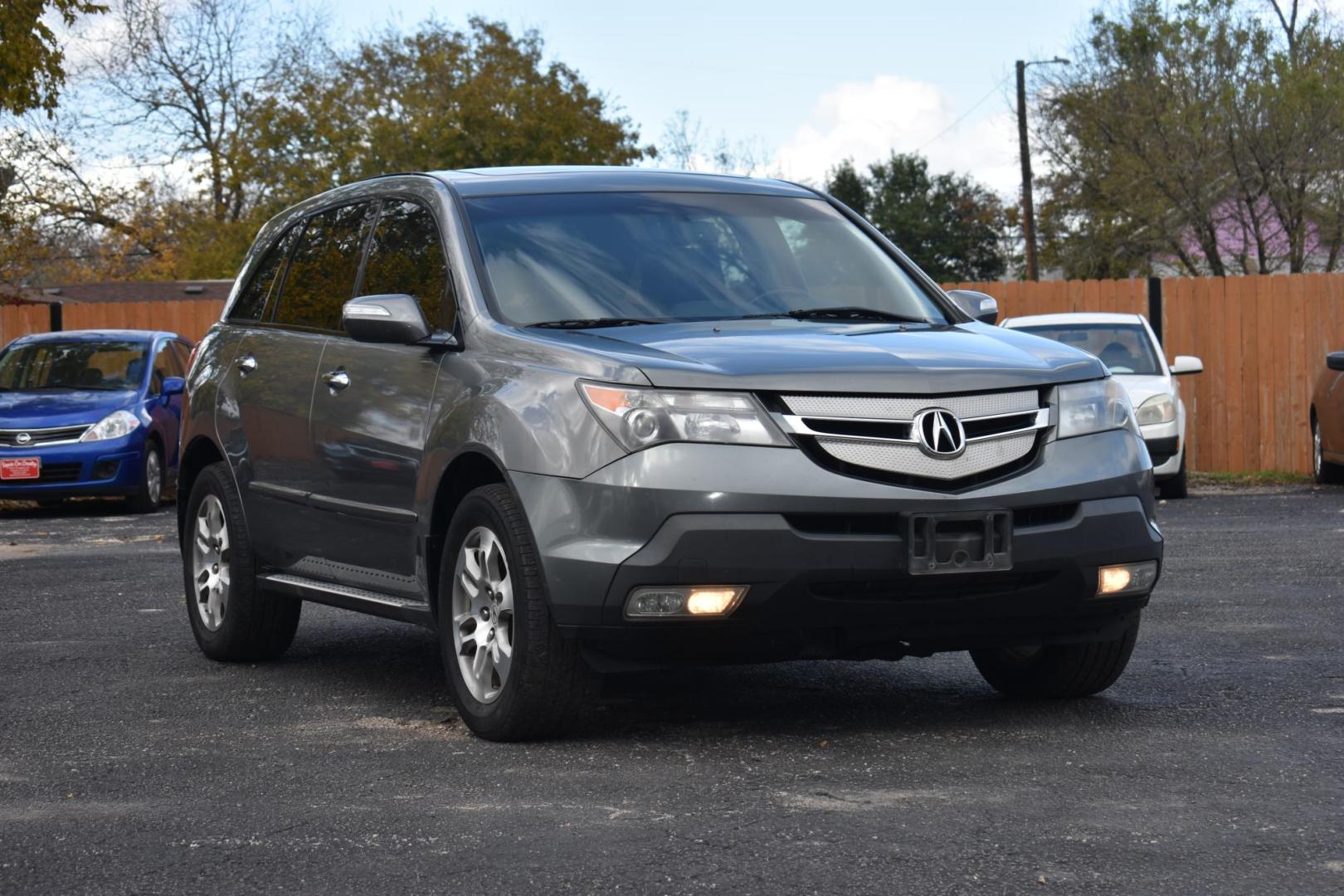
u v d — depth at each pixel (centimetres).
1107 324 1800
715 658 545
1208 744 549
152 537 1473
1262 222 3806
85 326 2475
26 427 1706
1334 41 3722
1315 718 591
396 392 648
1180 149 3800
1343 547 1174
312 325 748
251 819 477
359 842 446
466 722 592
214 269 5812
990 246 8662
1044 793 482
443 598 605
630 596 527
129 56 5791
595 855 425
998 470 550
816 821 454
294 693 697
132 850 447
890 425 539
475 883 404
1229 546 1201
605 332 598
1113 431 579
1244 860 407
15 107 1975
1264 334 2234
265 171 5722
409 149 5591
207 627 796
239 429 777
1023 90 4566
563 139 5697
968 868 405
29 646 839
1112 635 593
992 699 648
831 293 672
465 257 646
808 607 530
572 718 566
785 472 527
